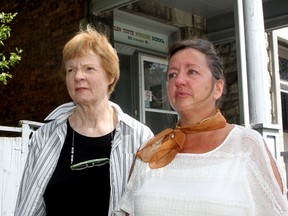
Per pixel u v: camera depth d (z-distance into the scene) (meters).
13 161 4.21
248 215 1.84
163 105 7.56
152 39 7.52
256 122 3.92
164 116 7.53
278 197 1.89
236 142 1.98
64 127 2.70
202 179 1.94
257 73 3.97
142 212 2.04
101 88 2.66
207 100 2.09
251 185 1.90
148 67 7.50
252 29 4.03
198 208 1.88
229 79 7.33
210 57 2.12
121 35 7.07
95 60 2.64
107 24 6.40
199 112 2.10
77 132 2.67
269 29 6.47
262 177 1.89
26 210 2.50
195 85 2.07
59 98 6.57
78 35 2.70
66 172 2.54
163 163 2.08
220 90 2.16
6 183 4.17
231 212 1.83
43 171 2.55
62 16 6.63
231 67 7.33
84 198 2.50
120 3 5.84
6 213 4.15
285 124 8.41
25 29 7.28
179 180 2.00
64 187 2.50
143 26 7.38
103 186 2.52
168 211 1.95
